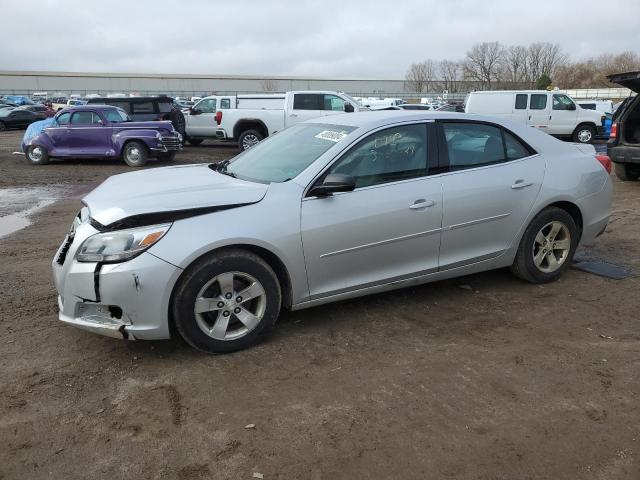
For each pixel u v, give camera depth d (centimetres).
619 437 286
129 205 353
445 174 436
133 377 345
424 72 9150
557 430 292
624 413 307
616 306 455
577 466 265
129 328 345
